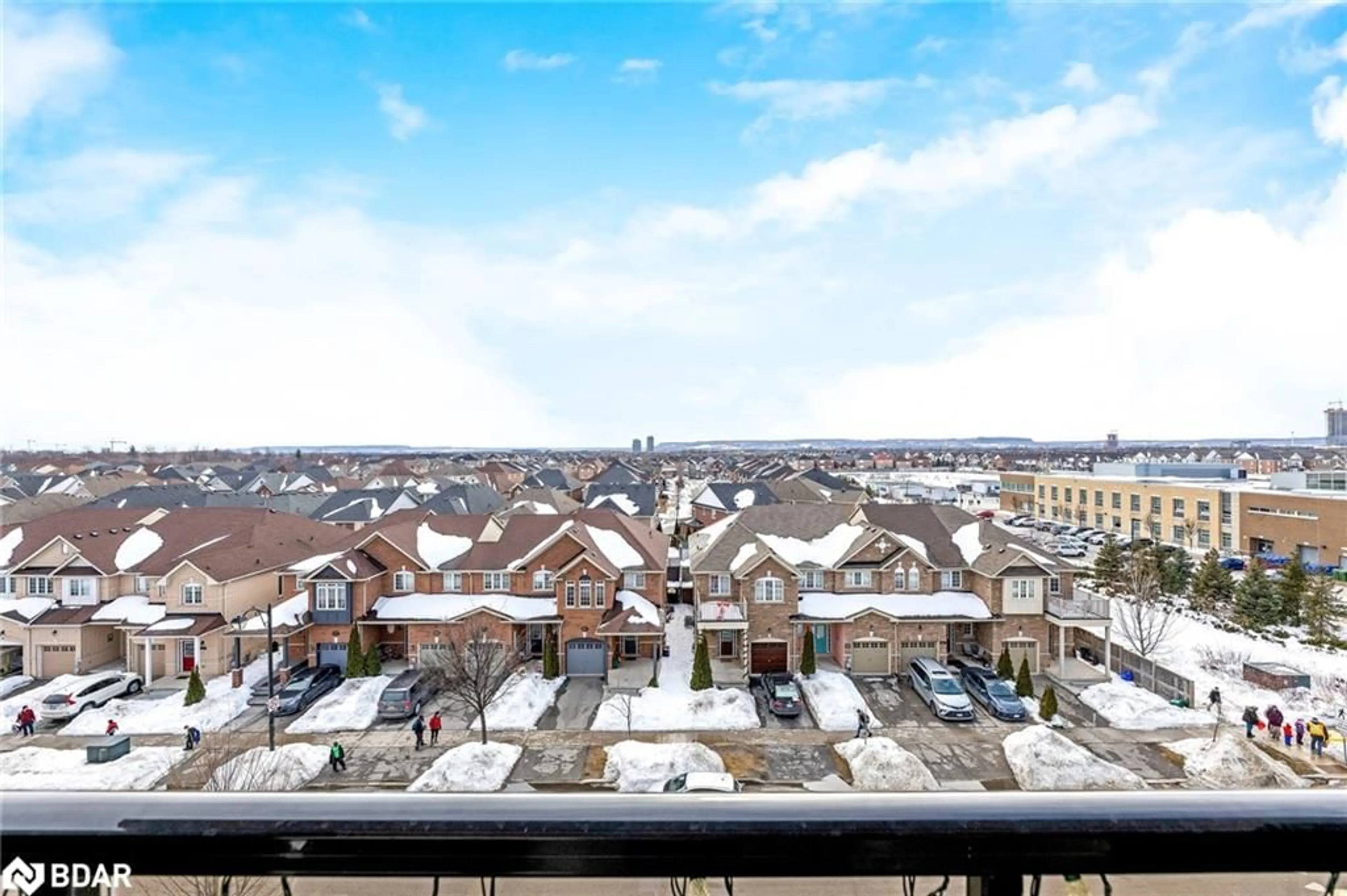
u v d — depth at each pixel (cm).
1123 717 2108
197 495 5172
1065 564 2747
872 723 2077
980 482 9988
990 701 2167
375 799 152
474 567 2841
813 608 2648
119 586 2812
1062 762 1719
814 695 2316
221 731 2014
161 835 144
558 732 2023
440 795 153
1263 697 2227
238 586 2767
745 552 2895
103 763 1806
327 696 2306
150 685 2478
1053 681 2491
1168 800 152
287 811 148
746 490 5753
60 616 2659
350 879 182
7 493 5309
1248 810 148
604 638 2609
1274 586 3131
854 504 3466
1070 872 147
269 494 6619
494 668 2211
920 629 2609
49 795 153
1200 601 3331
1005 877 148
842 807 150
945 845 146
